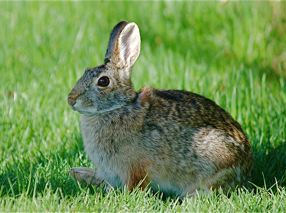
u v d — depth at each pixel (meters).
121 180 14.56
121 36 14.37
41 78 20.34
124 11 24.44
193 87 19.14
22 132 17.06
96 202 13.44
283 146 16.38
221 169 14.44
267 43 21.95
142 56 21.83
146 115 14.29
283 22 22.03
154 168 14.37
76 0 25.20
